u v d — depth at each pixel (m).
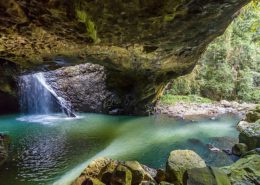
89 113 13.29
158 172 5.15
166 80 11.75
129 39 5.90
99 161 6.04
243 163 5.02
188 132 9.80
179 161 5.05
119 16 4.45
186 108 14.71
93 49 6.62
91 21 4.39
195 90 18.36
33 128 10.07
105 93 13.41
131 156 7.19
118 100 13.11
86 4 3.84
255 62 20.62
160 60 8.30
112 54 7.41
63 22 4.24
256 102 18.86
